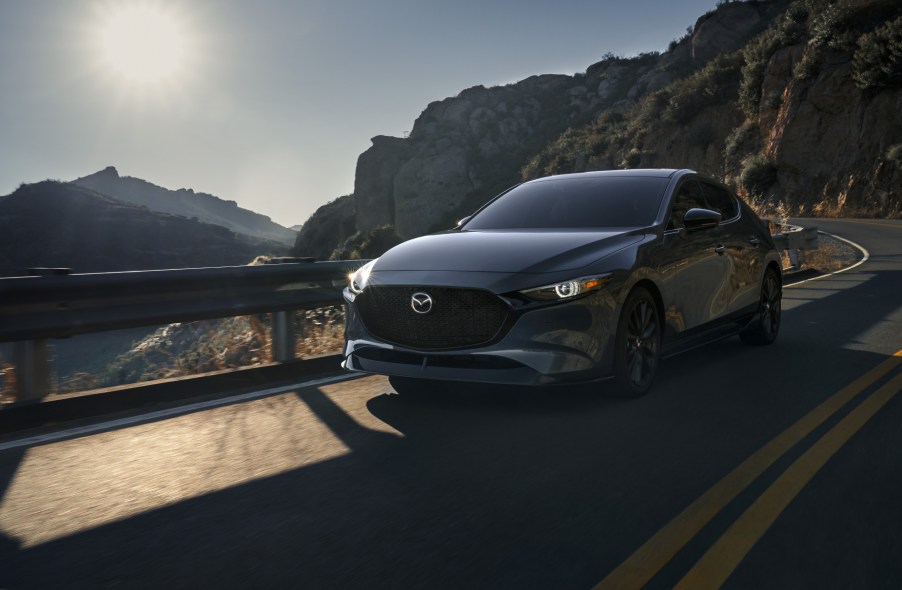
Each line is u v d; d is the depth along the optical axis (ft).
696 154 193.16
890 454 12.38
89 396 16.03
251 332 21.94
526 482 11.17
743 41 270.87
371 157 341.21
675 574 8.14
